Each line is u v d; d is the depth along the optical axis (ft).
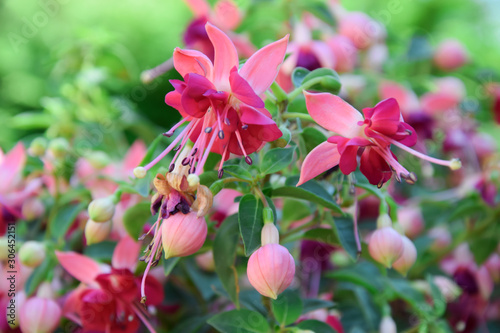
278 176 1.84
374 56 2.54
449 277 2.16
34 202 2.02
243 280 2.10
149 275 1.80
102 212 1.75
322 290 2.11
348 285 2.07
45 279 1.84
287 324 1.75
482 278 2.11
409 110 2.33
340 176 1.77
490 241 2.10
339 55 2.15
